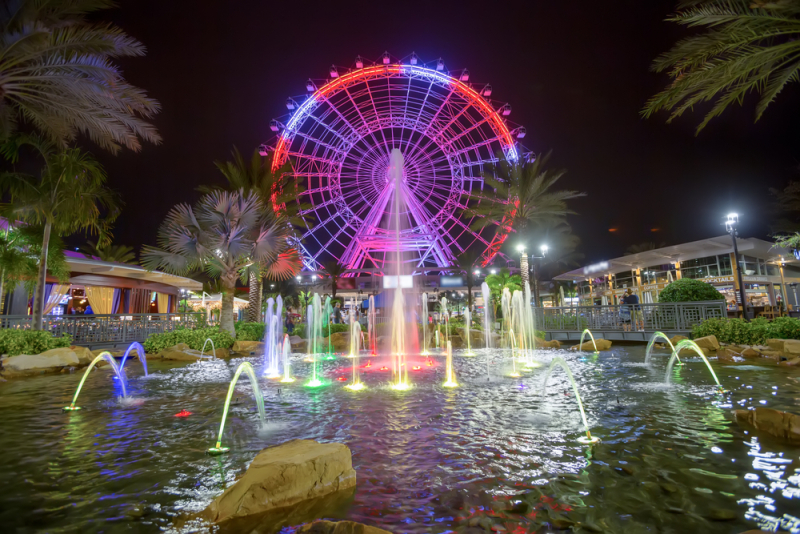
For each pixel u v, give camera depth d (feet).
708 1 32.09
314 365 41.22
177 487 12.87
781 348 40.04
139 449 16.44
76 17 39.96
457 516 10.79
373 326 66.54
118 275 83.46
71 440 17.70
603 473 13.19
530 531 10.02
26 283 59.36
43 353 40.50
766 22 31.35
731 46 32.30
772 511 10.62
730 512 10.63
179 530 10.36
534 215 98.12
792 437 15.75
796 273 100.99
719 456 14.30
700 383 27.94
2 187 49.19
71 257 71.72
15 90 40.45
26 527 10.57
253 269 68.95
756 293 95.35
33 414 22.57
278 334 72.69
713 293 59.62
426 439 17.08
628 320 64.54
